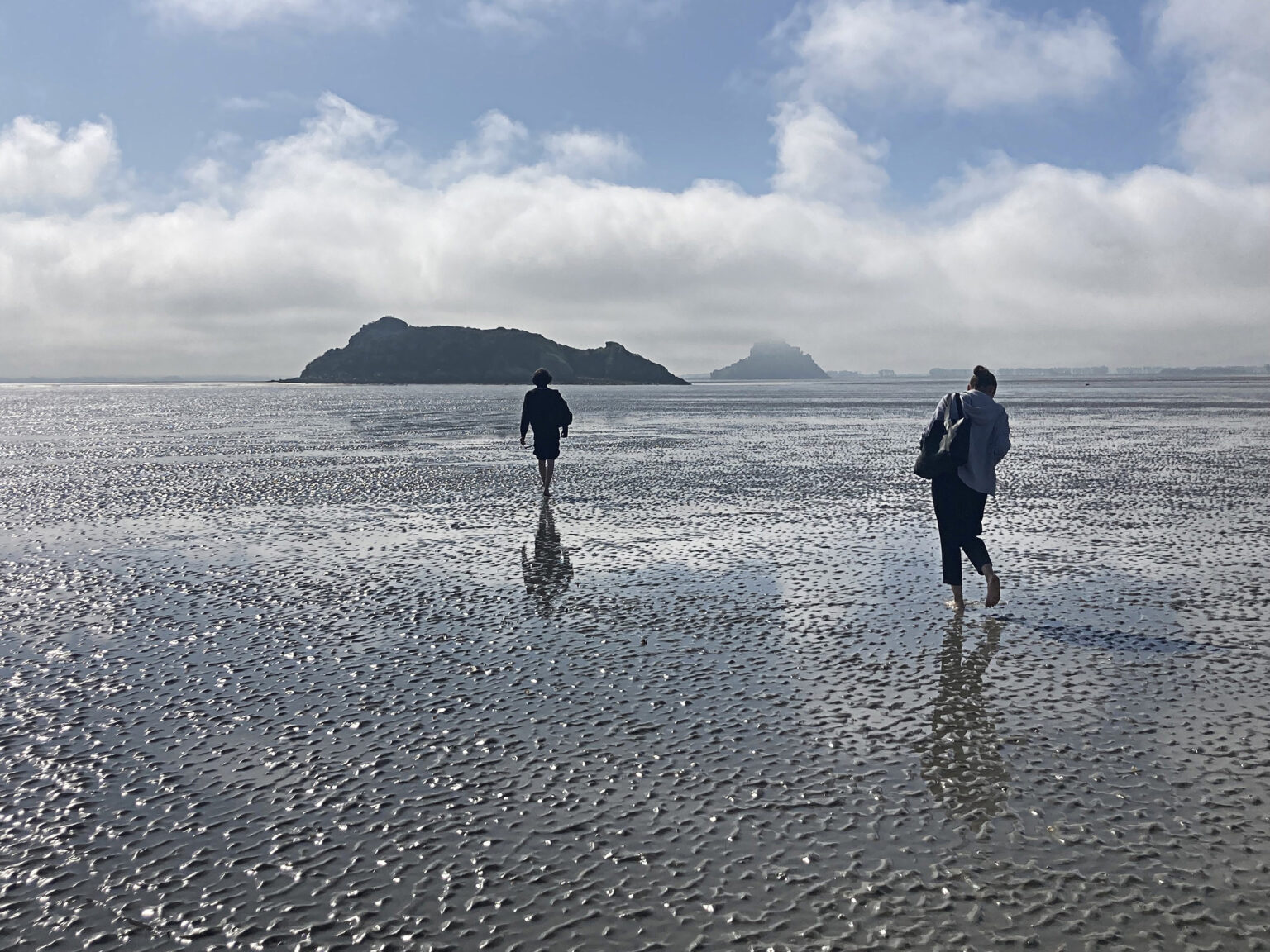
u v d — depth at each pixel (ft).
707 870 12.69
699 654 22.94
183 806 14.84
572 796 15.05
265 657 22.93
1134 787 15.20
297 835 13.82
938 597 28.78
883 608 27.35
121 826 14.19
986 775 15.70
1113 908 11.69
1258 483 58.59
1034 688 20.16
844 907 11.78
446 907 11.85
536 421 54.54
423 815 14.43
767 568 33.32
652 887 12.28
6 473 70.38
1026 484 58.44
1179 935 11.12
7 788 15.57
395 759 16.58
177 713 19.04
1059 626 25.17
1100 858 12.93
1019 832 13.69
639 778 15.67
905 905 11.80
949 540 26.94
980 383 27.14
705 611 27.22
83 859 13.19
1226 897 11.93
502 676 21.30
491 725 18.25
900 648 23.29
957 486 26.68
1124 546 36.94
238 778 15.87
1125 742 17.10
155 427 142.51
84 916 11.77
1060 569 32.76
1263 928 11.26
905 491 55.57
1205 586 29.86
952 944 10.99
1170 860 12.85
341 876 12.66
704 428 129.59
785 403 252.01
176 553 37.14
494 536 40.88
